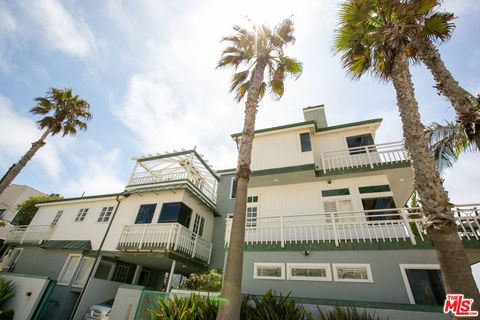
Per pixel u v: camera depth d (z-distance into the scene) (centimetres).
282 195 1245
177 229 1296
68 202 1825
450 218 425
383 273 777
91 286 1329
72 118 1831
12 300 1023
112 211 1609
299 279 853
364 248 831
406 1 780
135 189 1578
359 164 1134
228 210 1784
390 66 693
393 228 830
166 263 1396
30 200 2372
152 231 1309
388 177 1121
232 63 1085
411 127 549
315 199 1174
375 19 850
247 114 786
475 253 759
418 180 490
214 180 1894
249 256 950
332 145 1315
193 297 662
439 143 1188
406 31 818
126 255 1328
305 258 881
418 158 507
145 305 788
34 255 1659
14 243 1784
